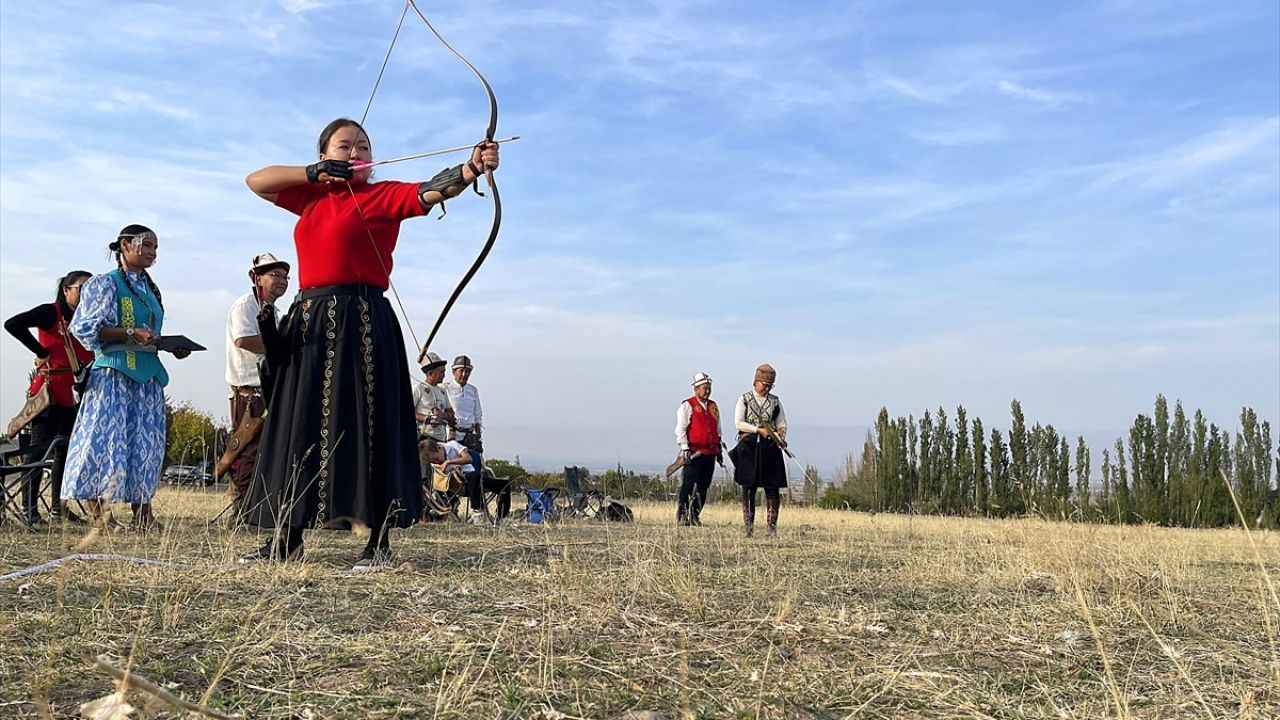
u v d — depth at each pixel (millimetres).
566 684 3207
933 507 22703
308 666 3271
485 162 5102
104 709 2508
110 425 6879
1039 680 3645
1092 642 4285
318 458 5270
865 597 5246
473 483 11477
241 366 8109
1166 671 3857
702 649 3789
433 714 2850
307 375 5301
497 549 6508
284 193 5434
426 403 11359
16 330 7629
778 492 10266
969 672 3709
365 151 5441
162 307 7332
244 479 7848
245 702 2898
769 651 3660
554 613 4188
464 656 3422
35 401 7789
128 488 6938
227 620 3840
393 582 4797
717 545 7617
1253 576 6953
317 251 5348
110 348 6926
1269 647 4344
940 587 5746
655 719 2926
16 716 2695
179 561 5270
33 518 7652
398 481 5371
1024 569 6402
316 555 5902
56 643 3391
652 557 5770
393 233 5422
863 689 3383
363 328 5336
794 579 5613
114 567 4844
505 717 2865
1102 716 3213
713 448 11711
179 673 3143
